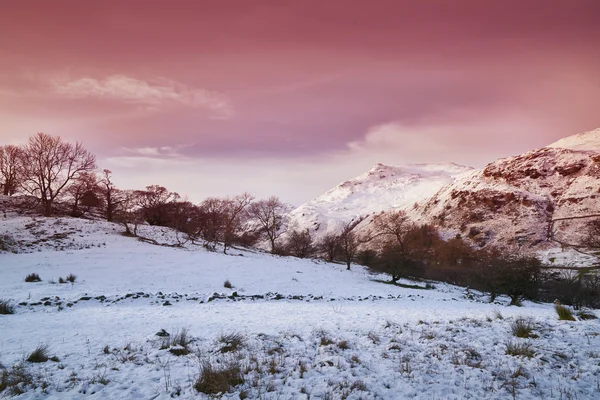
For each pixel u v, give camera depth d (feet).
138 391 19.53
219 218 215.51
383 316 44.34
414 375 21.63
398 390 19.67
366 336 30.86
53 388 19.66
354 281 117.39
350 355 25.48
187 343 29.01
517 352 25.18
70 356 25.58
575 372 21.72
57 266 90.38
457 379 21.04
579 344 26.81
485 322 35.99
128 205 190.19
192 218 223.30
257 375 21.61
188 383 20.58
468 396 18.88
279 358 24.86
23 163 178.70
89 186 191.52
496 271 84.94
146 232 155.43
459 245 298.56
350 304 62.80
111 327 35.94
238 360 24.21
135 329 35.09
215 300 61.05
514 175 419.33
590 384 20.11
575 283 89.71
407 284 129.90
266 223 273.75
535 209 347.77
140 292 62.64
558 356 24.27
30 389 19.48
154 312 46.85
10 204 179.83
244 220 286.87
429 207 468.75
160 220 211.00
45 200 172.14
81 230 138.00
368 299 74.54
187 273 95.35
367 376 21.57
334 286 100.42
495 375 21.53
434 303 70.95
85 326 36.37
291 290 87.35
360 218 627.87
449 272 189.98
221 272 101.14
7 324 36.88
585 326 31.83
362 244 281.54
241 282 90.79
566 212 329.31
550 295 99.60
